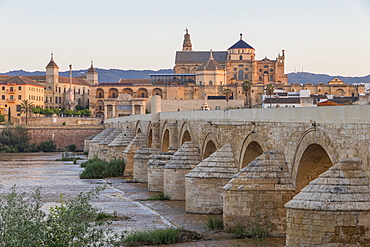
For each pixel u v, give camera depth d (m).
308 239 35.47
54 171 123.69
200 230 51.41
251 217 45.94
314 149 42.03
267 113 49.78
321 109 39.91
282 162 46.31
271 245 42.53
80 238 39.31
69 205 42.06
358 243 34.62
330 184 35.75
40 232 37.66
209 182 59.88
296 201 36.31
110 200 73.56
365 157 34.62
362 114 34.88
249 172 46.78
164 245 46.50
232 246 43.38
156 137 106.94
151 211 63.69
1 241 36.03
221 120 63.28
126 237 48.38
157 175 81.69
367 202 34.78
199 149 73.44
